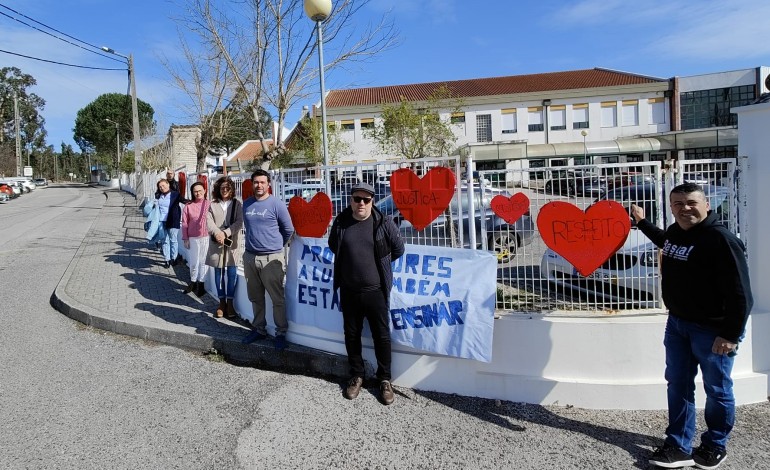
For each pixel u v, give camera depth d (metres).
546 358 4.39
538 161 37.06
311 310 5.20
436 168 4.59
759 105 4.42
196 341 5.58
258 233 5.15
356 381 4.51
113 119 63.25
